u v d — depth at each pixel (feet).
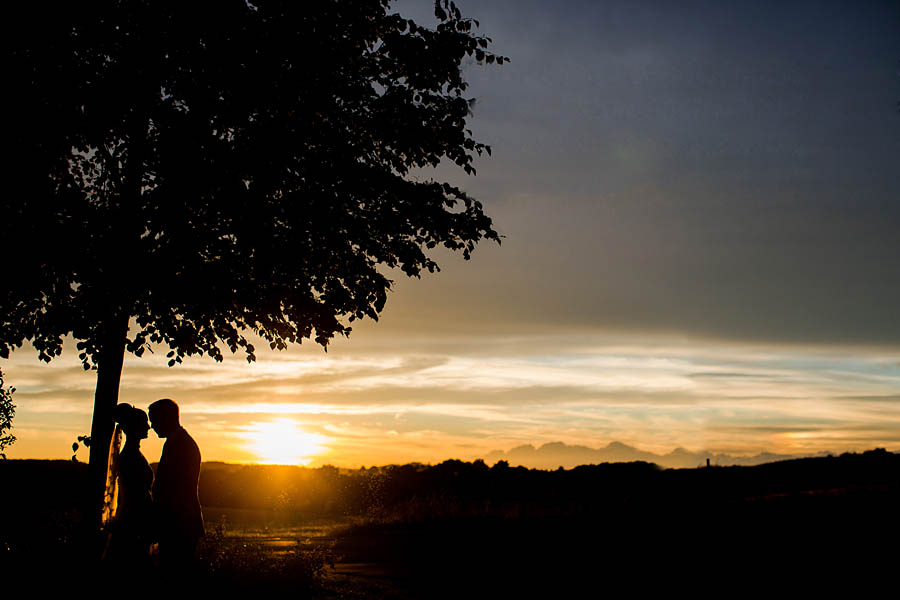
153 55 31.30
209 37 31.76
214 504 150.51
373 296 36.27
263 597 29.30
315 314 34.40
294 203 33.30
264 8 32.89
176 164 30.78
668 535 57.82
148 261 31.27
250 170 32.04
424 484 142.10
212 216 32.65
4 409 43.29
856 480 123.54
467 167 37.70
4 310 32.58
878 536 50.44
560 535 63.57
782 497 78.07
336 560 40.96
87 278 30.94
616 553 49.96
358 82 35.65
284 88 32.76
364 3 34.53
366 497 125.80
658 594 34.12
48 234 30.01
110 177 35.45
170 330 33.37
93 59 31.24
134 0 30.99
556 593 34.45
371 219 35.76
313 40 33.17
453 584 37.22
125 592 24.29
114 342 33.45
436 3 36.58
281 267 33.45
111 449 30.17
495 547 57.36
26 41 29.45
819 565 41.32
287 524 98.84
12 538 29.09
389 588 34.88
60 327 31.19
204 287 31.27
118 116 30.27
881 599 31.89
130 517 25.52
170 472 24.21
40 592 24.32
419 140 35.88
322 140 34.01
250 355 36.88
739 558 45.01
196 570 26.55
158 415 24.70
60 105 30.07
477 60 37.11
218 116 32.68
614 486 125.70
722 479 130.41
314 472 169.68
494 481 144.87
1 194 29.35
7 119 28.66
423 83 36.76
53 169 32.50
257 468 179.42
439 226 35.94
